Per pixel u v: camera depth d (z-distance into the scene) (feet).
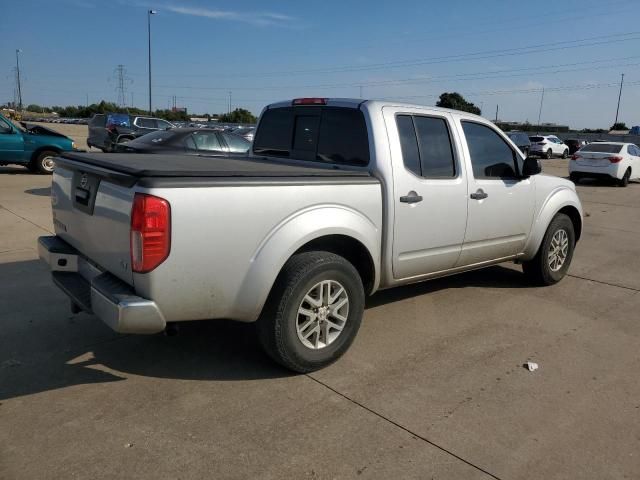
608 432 10.61
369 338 14.80
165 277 10.28
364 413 11.02
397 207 13.88
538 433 10.50
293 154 16.08
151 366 12.78
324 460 9.49
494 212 16.85
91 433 10.07
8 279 18.74
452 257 15.98
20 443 9.70
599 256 25.84
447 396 11.81
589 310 17.69
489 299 18.45
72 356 13.17
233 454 9.57
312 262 12.02
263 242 11.37
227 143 36.29
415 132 14.71
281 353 12.03
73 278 12.64
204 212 10.48
